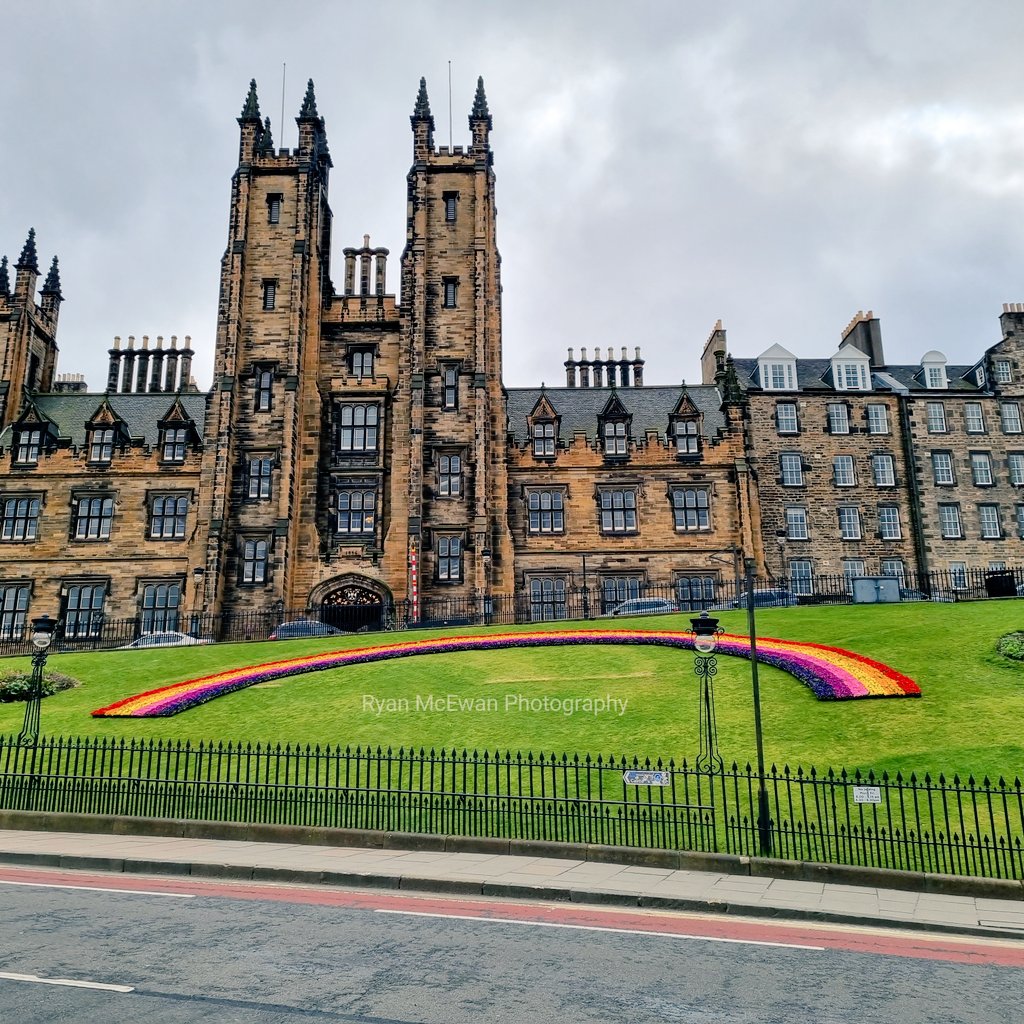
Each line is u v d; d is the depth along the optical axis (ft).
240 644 121.80
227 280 172.76
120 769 59.26
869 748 64.39
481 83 188.34
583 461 173.17
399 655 102.73
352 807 59.00
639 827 54.24
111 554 166.91
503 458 169.99
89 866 47.55
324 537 168.25
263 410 168.25
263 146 190.80
